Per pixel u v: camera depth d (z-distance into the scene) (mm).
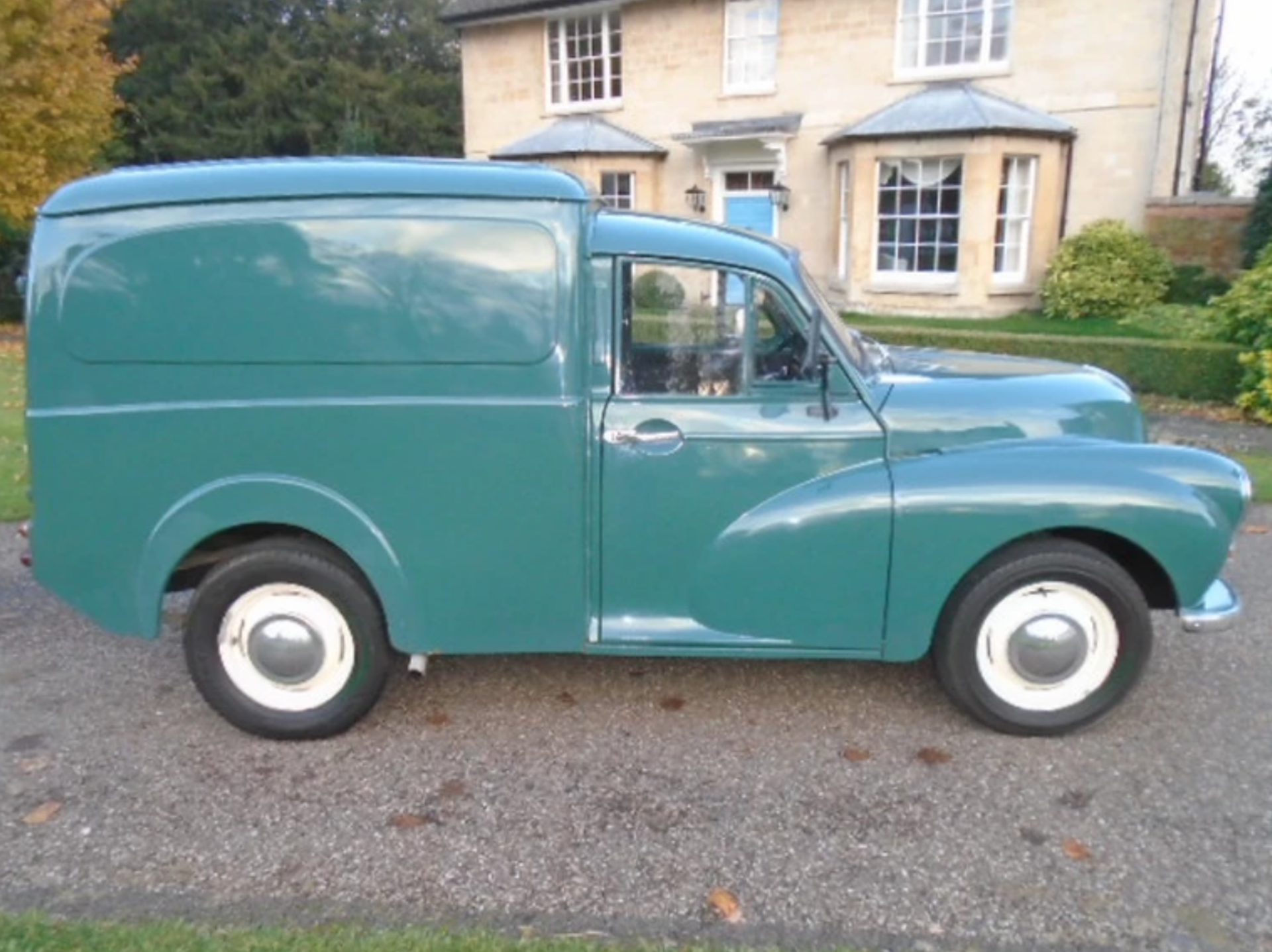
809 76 15500
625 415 3268
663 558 3367
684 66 16609
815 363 3285
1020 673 3396
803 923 2500
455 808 3035
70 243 3162
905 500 3264
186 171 3199
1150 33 13062
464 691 3854
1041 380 3643
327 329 3176
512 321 3176
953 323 13414
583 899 2598
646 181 17234
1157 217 13477
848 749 3371
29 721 3602
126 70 16906
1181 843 2814
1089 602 3344
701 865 2742
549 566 3354
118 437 3238
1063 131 13609
